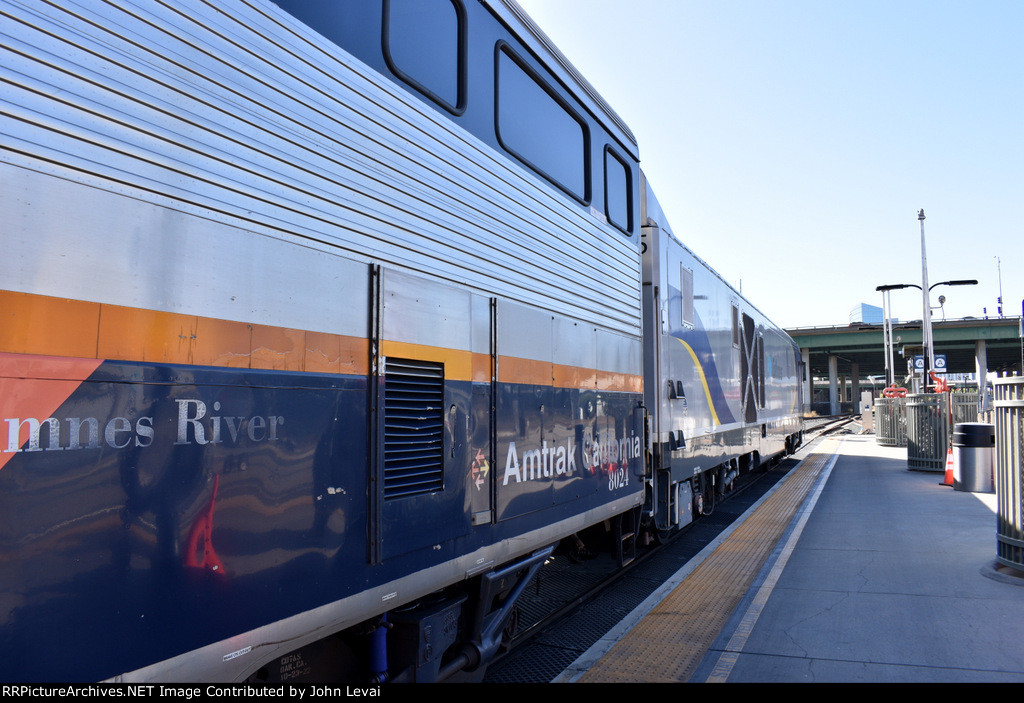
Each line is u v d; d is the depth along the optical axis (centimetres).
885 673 391
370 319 273
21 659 158
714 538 801
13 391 160
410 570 289
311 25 260
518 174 399
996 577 575
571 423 448
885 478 1256
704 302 867
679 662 409
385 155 289
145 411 187
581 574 670
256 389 221
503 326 369
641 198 673
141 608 183
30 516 161
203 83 214
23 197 166
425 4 326
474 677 378
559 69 466
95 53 186
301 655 282
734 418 1012
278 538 225
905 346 5416
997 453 610
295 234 241
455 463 322
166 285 196
